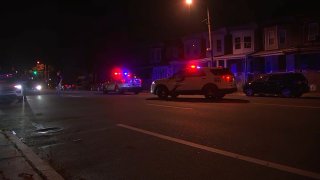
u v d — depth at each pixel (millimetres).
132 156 7738
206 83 21062
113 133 10648
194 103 18359
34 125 13328
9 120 15102
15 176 6289
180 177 6125
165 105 17859
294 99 20141
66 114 16312
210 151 7766
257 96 25344
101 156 7938
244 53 39594
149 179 6117
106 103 21172
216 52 43281
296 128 9883
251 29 39812
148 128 11125
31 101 26188
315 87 31500
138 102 20641
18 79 26469
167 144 8695
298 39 35688
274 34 37625
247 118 12078
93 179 6316
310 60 35188
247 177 5922
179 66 48906
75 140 9984
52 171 6551
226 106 16094
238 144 8289
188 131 10258
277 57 38062
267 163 6652
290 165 6473
